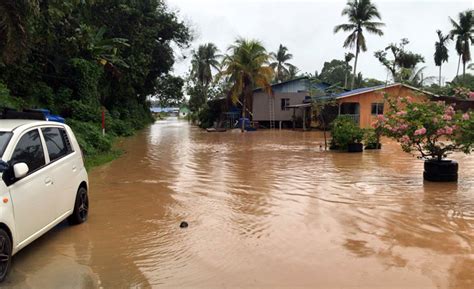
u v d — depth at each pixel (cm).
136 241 575
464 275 455
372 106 3250
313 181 1042
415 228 632
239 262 496
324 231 620
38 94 2038
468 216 700
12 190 448
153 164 1392
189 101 6456
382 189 930
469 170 1202
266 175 1144
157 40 3906
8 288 420
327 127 3425
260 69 3472
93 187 983
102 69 2600
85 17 2523
